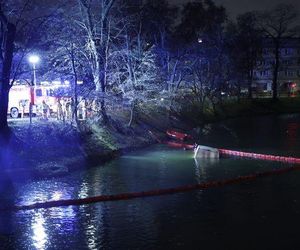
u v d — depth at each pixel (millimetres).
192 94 68625
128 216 19156
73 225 18062
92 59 41188
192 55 64875
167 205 20719
